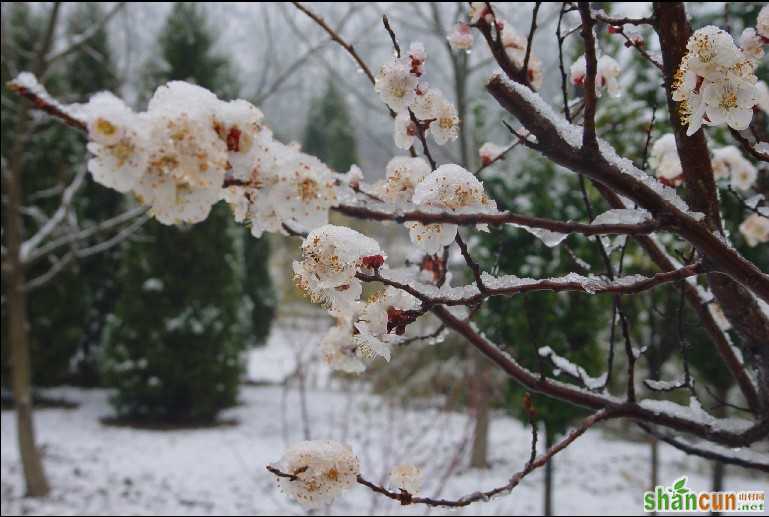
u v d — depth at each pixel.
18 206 5.80
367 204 1.07
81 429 8.52
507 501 5.75
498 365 1.69
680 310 1.75
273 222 1.11
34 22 9.73
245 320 11.08
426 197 1.04
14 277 5.75
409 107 1.39
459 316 1.65
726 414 4.92
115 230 10.41
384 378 8.12
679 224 1.08
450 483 5.76
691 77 0.97
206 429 8.76
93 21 10.71
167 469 6.75
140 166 0.83
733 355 1.75
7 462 6.72
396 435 6.21
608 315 4.61
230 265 9.41
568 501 5.97
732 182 2.28
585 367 4.41
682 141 1.25
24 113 5.64
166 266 9.06
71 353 10.01
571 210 4.58
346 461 1.19
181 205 0.87
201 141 0.85
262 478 6.43
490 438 8.43
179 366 8.93
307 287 1.02
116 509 5.43
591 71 1.04
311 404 10.05
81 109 0.82
